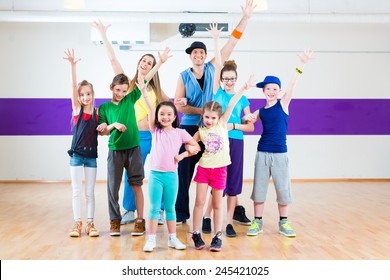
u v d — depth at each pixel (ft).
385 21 24.14
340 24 26.91
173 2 25.49
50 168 26.20
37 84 26.14
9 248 10.50
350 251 10.34
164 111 10.34
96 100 26.37
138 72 13.07
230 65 12.50
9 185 24.73
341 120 27.14
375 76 27.20
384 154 27.30
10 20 23.41
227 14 23.73
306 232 12.44
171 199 10.54
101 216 14.75
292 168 27.04
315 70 27.02
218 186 10.56
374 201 18.58
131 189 13.61
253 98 26.78
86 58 26.30
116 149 11.80
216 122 10.68
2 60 26.08
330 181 26.81
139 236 11.83
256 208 12.25
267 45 26.81
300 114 27.02
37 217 14.62
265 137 12.14
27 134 26.14
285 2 25.35
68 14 23.26
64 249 10.42
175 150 10.46
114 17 23.32
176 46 26.30
